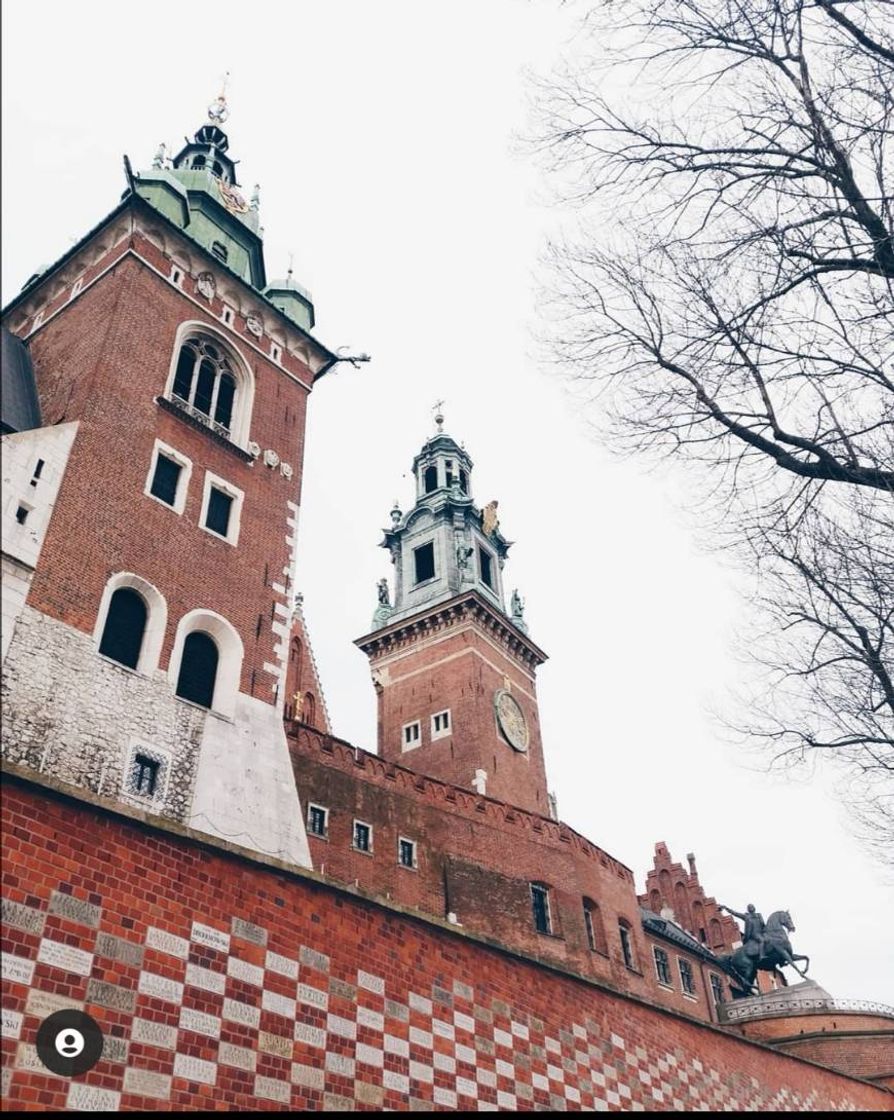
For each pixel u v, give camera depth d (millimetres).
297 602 47719
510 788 50625
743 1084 28000
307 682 46125
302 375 33188
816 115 12141
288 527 28859
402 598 60844
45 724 19219
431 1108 16938
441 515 63594
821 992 51031
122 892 14188
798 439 13203
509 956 20875
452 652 55062
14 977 12422
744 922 62062
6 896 12805
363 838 34094
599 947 42094
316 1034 15750
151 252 28703
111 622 22328
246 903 15867
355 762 35406
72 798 14125
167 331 27953
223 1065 14203
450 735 51656
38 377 27219
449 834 37438
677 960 53406
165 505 24906
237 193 36750
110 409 24672
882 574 14156
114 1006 13320
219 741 23109
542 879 40156
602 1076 21625
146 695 21812
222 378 30016
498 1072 18781
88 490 22781
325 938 16828
